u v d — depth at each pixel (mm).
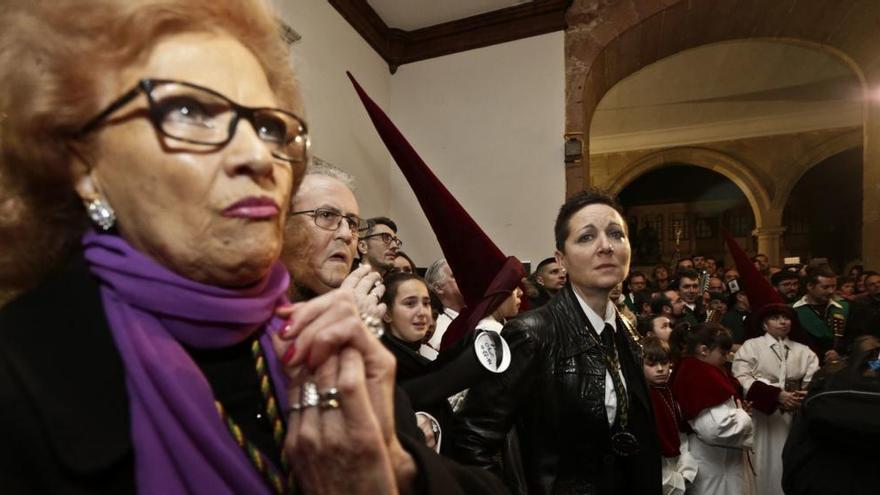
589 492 1192
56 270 460
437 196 1430
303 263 985
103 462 356
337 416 394
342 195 1049
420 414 1034
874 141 4895
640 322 3020
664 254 12258
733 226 11898
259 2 486
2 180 426
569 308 1309
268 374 452
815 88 7875
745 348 2936
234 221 390
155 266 396
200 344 421
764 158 9406
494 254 1395
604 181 10125
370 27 4426
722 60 6816
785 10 4504
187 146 381
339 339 392
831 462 1428
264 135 439
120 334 391
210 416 397
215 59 408
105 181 399
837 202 10734
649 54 4973
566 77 4348
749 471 2488
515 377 1154
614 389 1245
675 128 9641
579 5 4375
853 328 3445
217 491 376
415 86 4762
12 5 406
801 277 5234
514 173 4438
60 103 387
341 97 3992
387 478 399
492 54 4570
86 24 384
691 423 2135
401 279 1646
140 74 391
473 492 538
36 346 376
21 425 349
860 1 4332
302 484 411
